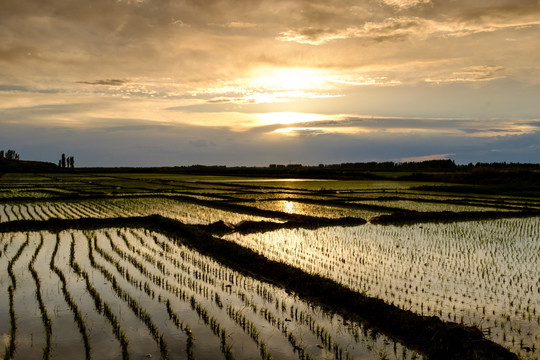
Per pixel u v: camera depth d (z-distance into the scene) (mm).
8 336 9430
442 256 16859
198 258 16391
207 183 65562
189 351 8695
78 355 8594
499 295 12078
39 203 35375
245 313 10750
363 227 24609
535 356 8445
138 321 10211
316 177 88688
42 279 13492
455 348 8352
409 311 10023
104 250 17750
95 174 100250
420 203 37406
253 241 20031
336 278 13656
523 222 26922
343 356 8555
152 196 41062
